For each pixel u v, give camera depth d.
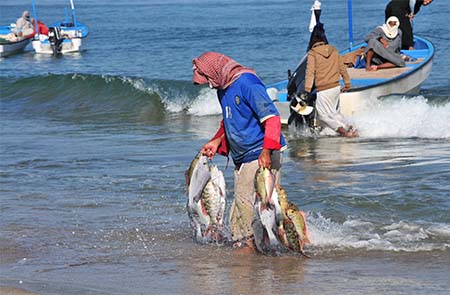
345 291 8.77
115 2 155.88
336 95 21.97
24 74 48.03
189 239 11.62
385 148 19.78
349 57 27.67
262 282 9.25
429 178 15.38
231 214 10.88
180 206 13.78
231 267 10.03
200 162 10.98
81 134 24.55
